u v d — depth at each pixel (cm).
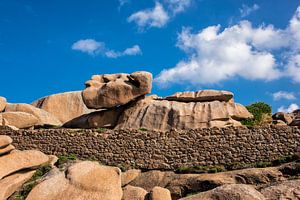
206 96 2884
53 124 3525
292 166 2023
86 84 3148
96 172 1609
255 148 2316
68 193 1517
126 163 2455
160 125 2720
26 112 3431
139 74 2936
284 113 3375
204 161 2355
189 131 2434
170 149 2420
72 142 2580
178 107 2788
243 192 1377
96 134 2562
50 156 2411
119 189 1573
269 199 1480
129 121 2812
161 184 2191
